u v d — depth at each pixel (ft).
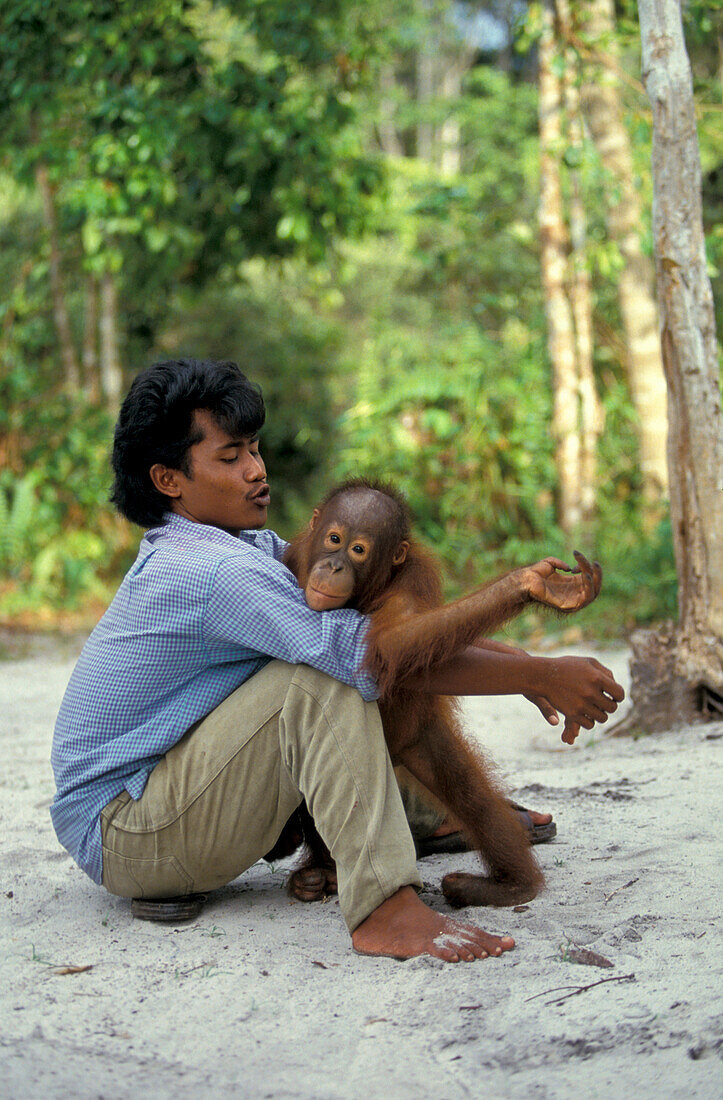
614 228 33.53
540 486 35.35
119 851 9.12
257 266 61.36
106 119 31.22
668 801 12.48
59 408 41.01
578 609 8.05
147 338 51.67
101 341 47.11
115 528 41.47
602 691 8.47
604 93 33.01
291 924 9.21
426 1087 6.48
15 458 40.78
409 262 63.57
